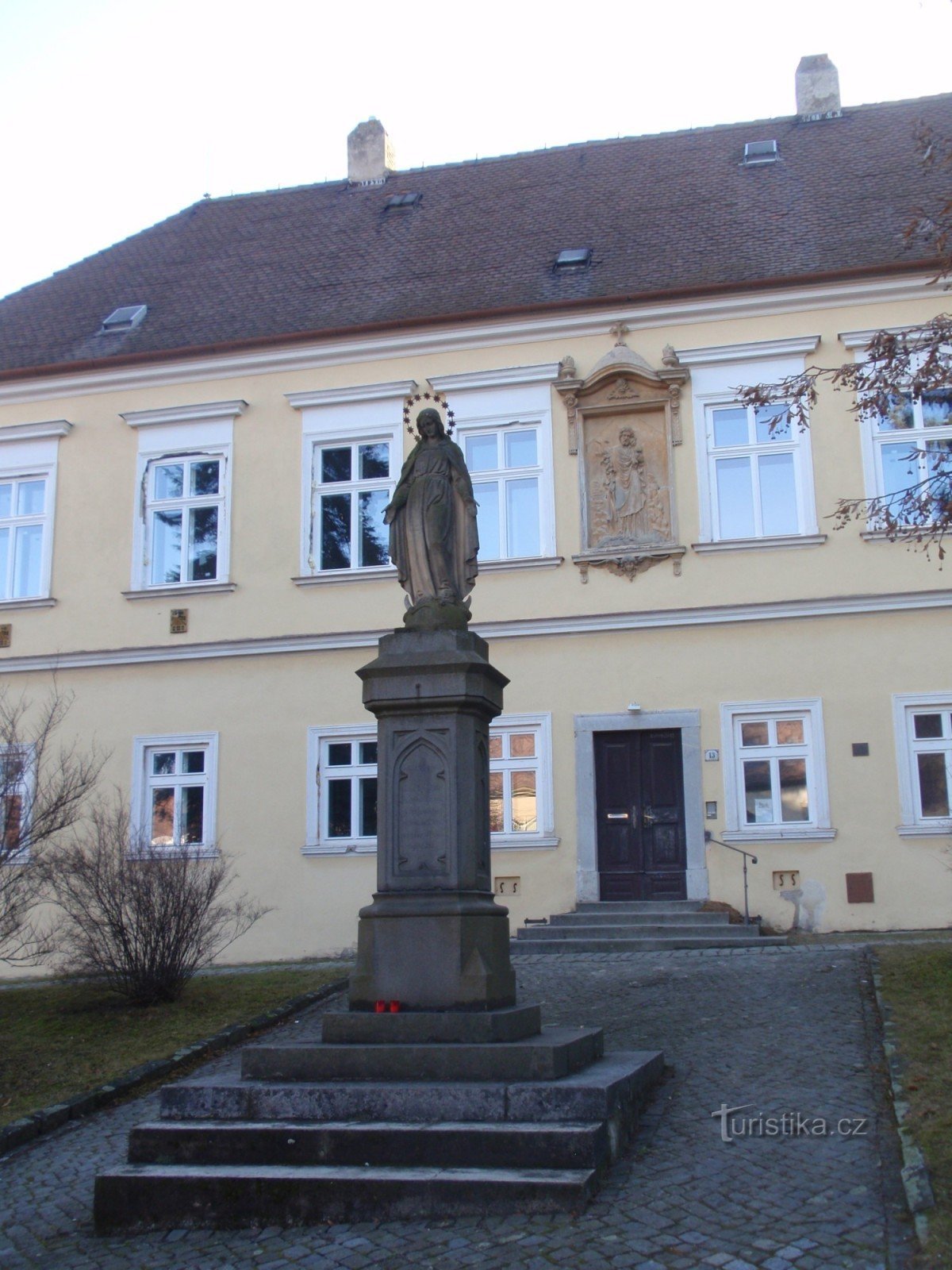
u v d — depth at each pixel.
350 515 19.02
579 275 19.64
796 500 17.50
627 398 18.09
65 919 17.00
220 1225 6.55
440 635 8.75
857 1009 10.38
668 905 16.66
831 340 17.77
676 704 17.25
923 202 19.25
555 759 17.45
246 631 18.83
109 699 19.09
